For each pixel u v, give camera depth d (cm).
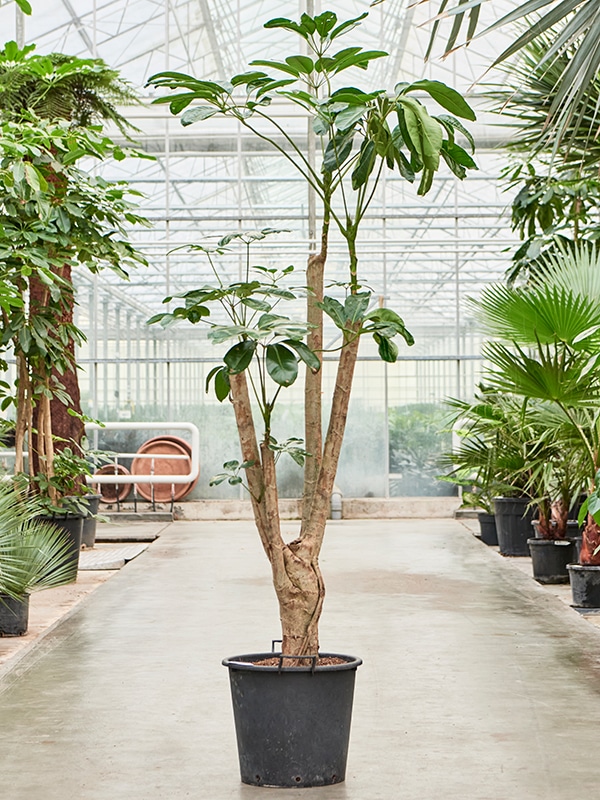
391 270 1538
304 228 1520
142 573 898
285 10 1516
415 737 396
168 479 1372
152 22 1496
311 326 322
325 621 658
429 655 554
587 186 801
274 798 321
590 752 374
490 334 668
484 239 1503
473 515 1471
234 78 338
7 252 700
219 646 582
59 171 744
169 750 381
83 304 1538
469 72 1516
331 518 1452
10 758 372
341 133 347
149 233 1534
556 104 333
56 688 484
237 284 333
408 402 1539
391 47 1527
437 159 316
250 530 1305
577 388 637
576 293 667
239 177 1531
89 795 329
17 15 1452
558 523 875
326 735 334
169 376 1532
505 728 408
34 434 894
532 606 717
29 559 629
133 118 1526
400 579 851
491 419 909
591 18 312
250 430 353
